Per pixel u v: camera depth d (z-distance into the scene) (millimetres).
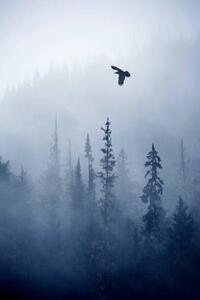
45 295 45844
